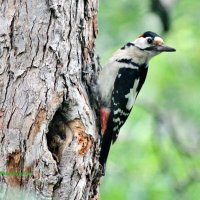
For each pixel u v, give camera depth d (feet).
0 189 31.40
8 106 32.24
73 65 33.94
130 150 63.82
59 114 33.47
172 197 59.06
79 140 33.22
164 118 65.62
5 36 32.65
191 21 66.28
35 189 31.65
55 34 33.35
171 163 62.90
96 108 37.11
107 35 63.93
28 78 32.55
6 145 31.86
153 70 65.62
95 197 35.88
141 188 58.44
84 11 35.68
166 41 65.77
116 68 40.81
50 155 31.86
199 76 66.33
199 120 65.72
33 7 33.01
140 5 64.95
